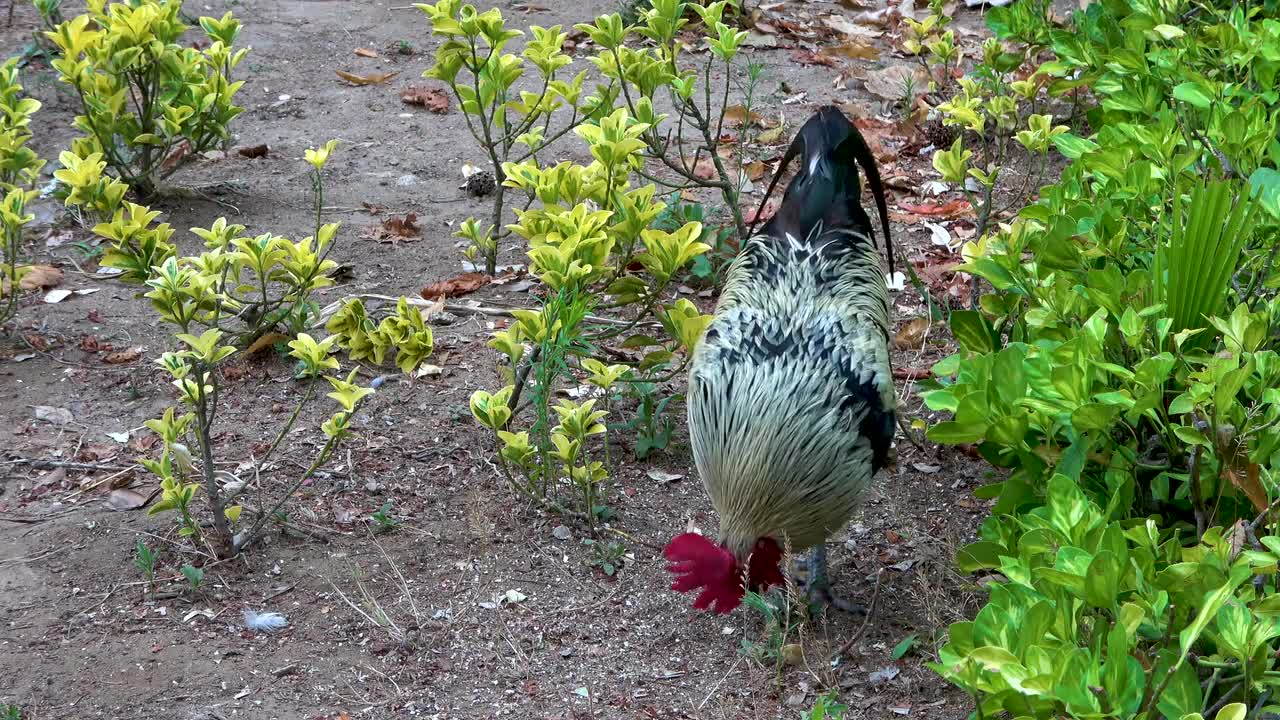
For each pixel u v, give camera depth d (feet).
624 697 10.71
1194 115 11.24
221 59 13.78
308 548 11.35
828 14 18.86
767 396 10.64
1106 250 10.45
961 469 11.89
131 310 12.93
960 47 17.01
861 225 11.64
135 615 10.98
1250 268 10.55
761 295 11.20
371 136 15.14
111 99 13.51
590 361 11.48
